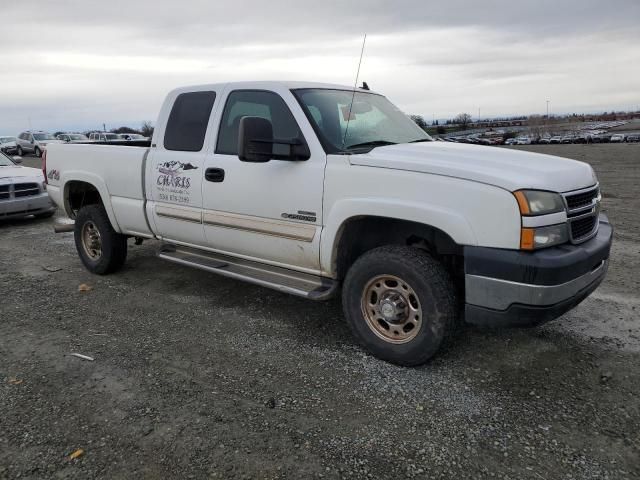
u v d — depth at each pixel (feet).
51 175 20.45
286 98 13.32
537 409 10.03
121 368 11.94
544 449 8.86
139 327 14.40
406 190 10.94
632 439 9.07
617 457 8.62
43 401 10.53
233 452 8.87
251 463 8.59
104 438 9.29
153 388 11.02
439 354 12.29
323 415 9.96
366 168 11.53
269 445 9.05
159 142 16.35
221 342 13.33
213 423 9.71
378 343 11.98
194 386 11.09
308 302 16.22
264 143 12.19
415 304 11.46
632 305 15.23
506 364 11.83
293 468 8.46
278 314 15.25
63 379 11.44
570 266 9.95
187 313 15.43
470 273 10.39
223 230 14.61
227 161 14.21
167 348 13.01
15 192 30.89
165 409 10.19
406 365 11.75
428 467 8.46
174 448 8.99
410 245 12.44
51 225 31.19
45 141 105.60
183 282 18.47
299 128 12.87
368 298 12.14
